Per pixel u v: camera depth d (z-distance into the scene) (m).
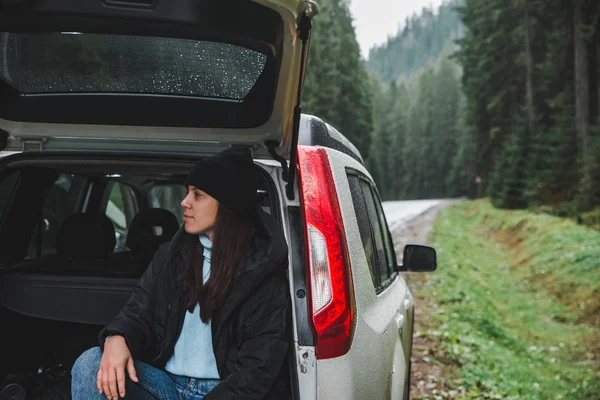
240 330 2.26
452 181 105.19
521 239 24.47
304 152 2.49
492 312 12.59
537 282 17.23
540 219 25.19
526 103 44.09
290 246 2.47
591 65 31.70
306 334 2.30
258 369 2.20
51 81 2.57
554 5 33.94
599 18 26.89
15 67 2.48
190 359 2.32
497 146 50.66
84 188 4.85
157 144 2.94
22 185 3.42
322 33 63.84
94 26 2.14
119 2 2.05
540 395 7.73
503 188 37.44
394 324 3.03
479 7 50.88
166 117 2.71
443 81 123.50
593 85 31.47
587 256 17.06
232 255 2.24
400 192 133.62
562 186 28.88
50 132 2.86
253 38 2.22
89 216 3.45
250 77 2.50
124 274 3.02
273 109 2.62
